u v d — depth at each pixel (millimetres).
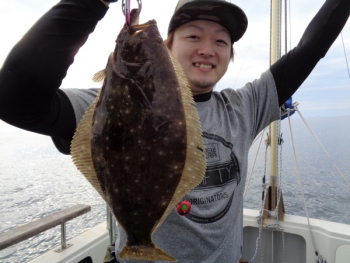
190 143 426
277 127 1071
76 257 859
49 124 432
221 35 612
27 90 364
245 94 702
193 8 573
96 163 412
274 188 1086
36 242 1031
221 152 604
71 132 479
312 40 675
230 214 596
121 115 403
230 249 592
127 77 412
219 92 717
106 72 424
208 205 565
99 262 940
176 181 424
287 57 716
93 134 410
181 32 611
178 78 437
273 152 1081
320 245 981
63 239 873
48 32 360
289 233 1059
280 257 1081
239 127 651
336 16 671
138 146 402
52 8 375
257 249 1074
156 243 535
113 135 402
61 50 371
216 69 625
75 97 495
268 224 1044
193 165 426
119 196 406
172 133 414
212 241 559
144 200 409
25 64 350
